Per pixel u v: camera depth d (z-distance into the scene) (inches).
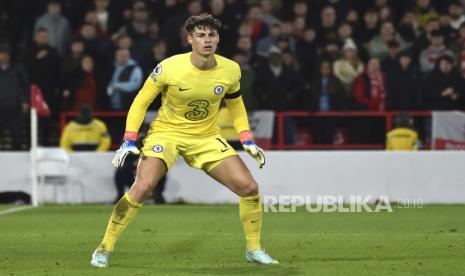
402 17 2113.7
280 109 1835.6
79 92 1860.2
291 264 851.4
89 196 1657.2
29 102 1870.1
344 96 1831.9
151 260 887.1
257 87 1830.7
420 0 2097.7
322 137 1823.3
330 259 888.9
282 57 1855.3
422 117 1867.6
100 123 1733.5
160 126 840.9
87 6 2122.3
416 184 1617.9
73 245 1025.5
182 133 833.5
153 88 819.4
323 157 1624.0
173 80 808.3
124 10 2033.7
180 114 828.0
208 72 812.0
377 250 961.5
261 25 1984.5
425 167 1617.9
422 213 1430.9
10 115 1831.9
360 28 1993.1
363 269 816.9
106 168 1656.0
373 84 1844.2
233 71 827.4
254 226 847.1
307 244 1019.3
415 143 1713.8
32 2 2150.6
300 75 1857.8
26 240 1077.8
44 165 1653.5
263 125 1786.4
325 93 1824.6
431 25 1961.1
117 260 888.3
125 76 1836.9
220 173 829.8
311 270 810.2
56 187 1660.9
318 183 1624.0
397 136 1713.8
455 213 1428.4
